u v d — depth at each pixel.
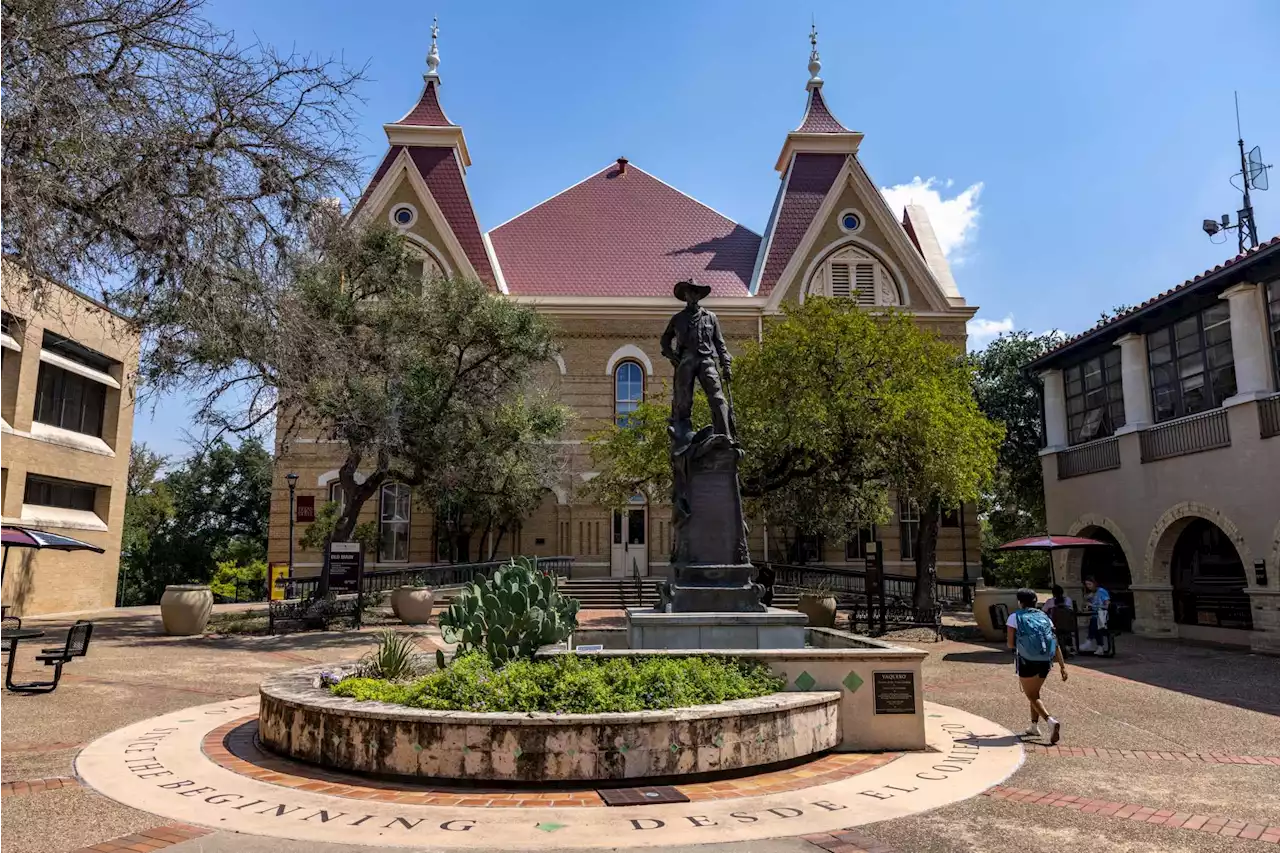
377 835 5.46
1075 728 9.62
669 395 25.50
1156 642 19.83
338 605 21.48
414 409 20.89
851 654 8.34
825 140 36.50
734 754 7.10
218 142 10.01
